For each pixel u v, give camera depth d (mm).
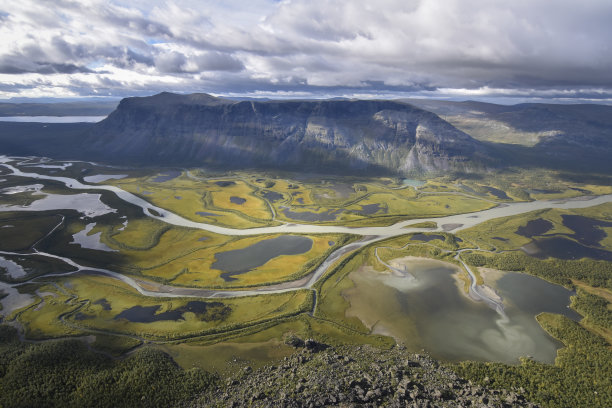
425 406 80875
